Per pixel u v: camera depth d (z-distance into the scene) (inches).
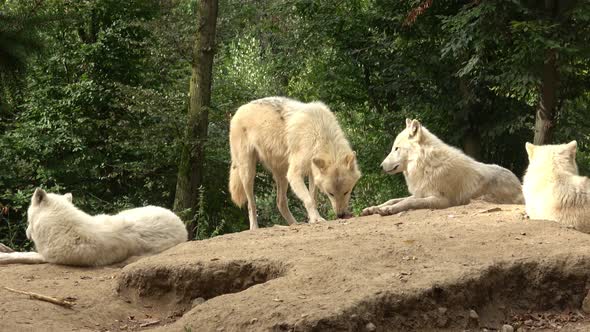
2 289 225.0
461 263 205.5
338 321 169.9
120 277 230.2
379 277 194.9
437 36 659.4
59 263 270.7
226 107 661.3
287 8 715.4
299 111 350.9
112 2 668.1
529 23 492.7
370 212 323.6
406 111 697.0
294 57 734.5
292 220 369.7
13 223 605.0
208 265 221.0
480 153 656.4
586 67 574.2
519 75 520.4
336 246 229.8
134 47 679.7
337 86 711.1
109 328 203.2
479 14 524.7
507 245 221.0
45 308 206.1
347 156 339.0
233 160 370.9
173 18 647.1
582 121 626.8
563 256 206.8
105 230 277.4
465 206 301.0
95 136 655.1
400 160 338.0
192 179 592.7
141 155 660.7
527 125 642.8
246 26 781.3
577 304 204.5
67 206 277.4
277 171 363.3
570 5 510.0
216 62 745.6
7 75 246.8
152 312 220.7
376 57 689.0
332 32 696.4
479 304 197.0
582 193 251.6
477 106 642.8
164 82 705.6
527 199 269.0
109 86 660.1
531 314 203.2
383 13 663.8
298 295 185.0
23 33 243.1
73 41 676.1
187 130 594.2
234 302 185.0
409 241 229.8
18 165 600.7
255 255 224.2
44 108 637.9
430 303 186.5
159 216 301.1
